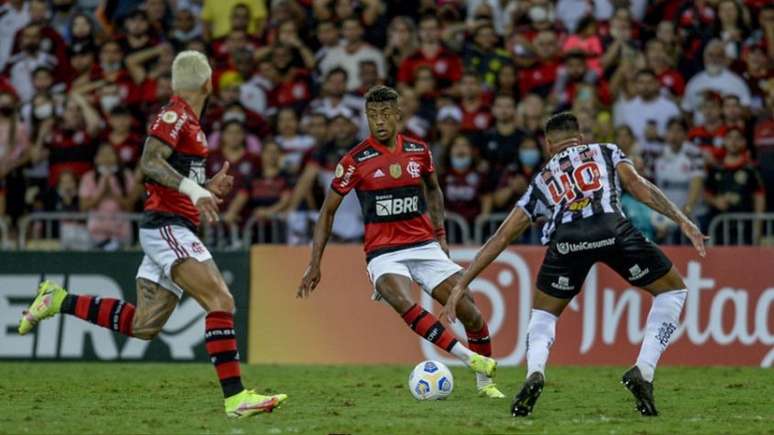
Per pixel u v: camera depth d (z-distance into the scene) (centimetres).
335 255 4831
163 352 4794
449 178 5328
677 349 4738
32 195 5759
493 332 4756
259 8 6303
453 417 2822
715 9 6047
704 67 5900
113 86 5978
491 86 5841
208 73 2808
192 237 2775
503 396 3291
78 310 2967
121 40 6109
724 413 2948
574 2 6250
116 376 4128
